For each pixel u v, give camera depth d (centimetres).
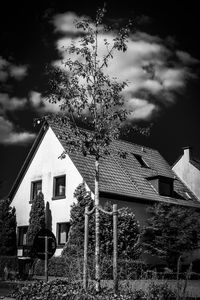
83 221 2120
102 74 1208
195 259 2755
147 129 1230
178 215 2278
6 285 1505
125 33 1234
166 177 2864
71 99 1194
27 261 2228
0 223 2641
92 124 1200
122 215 2162
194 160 3494
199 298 1052
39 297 1079
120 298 921
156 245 2312
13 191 2842
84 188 2272
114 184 2523
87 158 2577
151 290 984
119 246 2056
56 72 1216
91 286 1110
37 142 2753
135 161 3008
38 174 2705
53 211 2528
